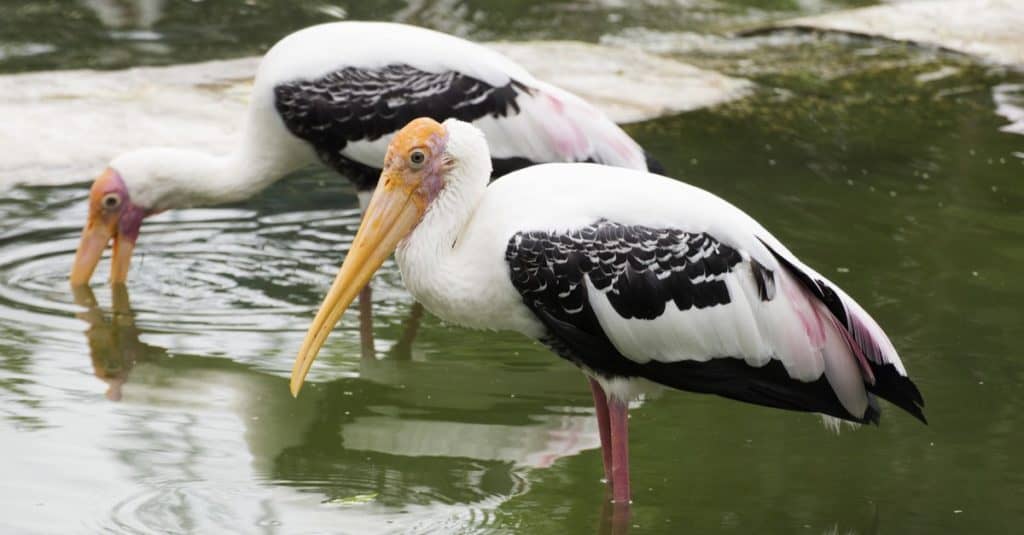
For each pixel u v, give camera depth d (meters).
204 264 11.65
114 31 18.00
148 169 11.34
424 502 8.05
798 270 7.79
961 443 8.88
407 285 8.10
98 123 14.21
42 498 7.90
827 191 13.33
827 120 15.64
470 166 7.94
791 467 8.56
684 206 7.89
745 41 18.92
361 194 11.67
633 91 16.11
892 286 11.17
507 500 8.12
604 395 8.41
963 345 10.20
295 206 13.01
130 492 8.03
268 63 11.44
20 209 12.49
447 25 19.16
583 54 17.08
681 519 7.91
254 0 19.72
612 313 7.83
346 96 11.14
